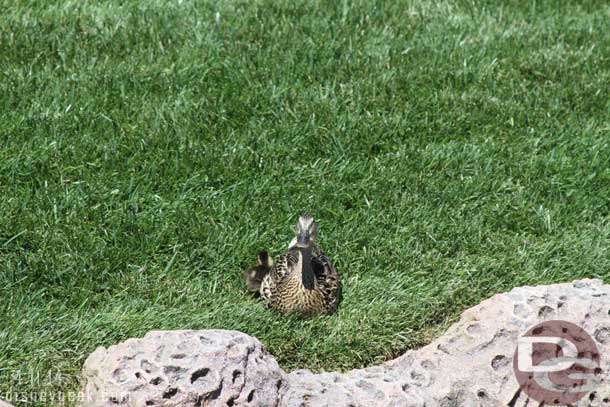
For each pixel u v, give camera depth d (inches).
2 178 465.7
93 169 479.8
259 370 332.8
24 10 622.8
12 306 390.9
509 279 440.1
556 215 482.6
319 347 394.6
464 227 465.4
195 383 322.7
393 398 335.9
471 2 688.4
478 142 532.1
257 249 445.1
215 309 403.9
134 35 599.8
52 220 438.6
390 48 609.9
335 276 421.4
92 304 405.7
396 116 541.3
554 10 689.6
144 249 431.2
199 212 458.0
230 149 501.0
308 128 526.3
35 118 507.5
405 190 492.1
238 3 652.1
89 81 550.0
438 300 423.8
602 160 522.3
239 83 562.9
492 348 357.7
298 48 603.2
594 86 589.3
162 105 530.6
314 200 474.0
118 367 325.4
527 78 603.8
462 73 587.5
